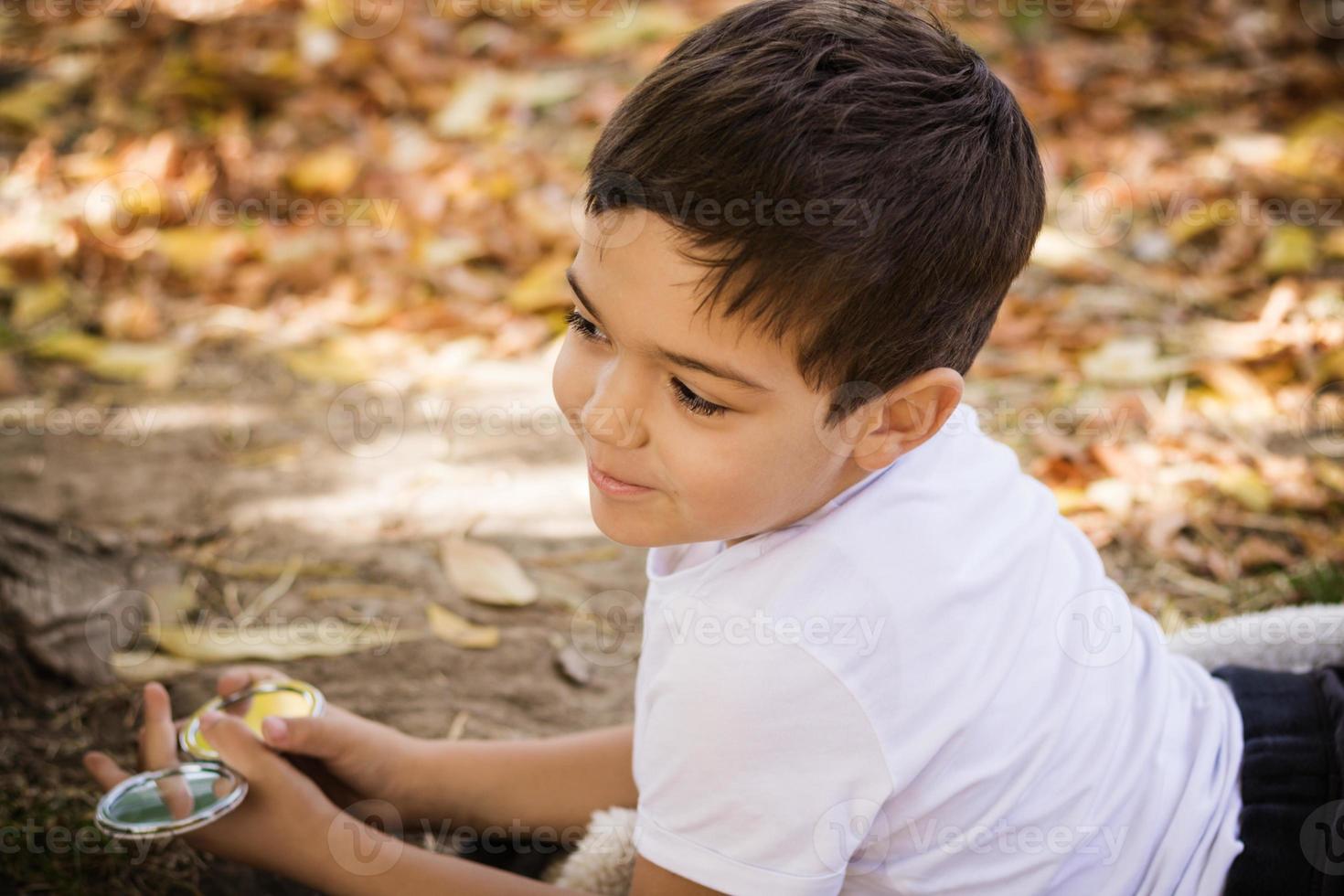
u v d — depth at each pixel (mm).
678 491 992
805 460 984
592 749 1374
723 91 911
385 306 2537
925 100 967
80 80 3168
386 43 3287
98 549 1815
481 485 2086
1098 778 1078
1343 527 1939
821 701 997
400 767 1341
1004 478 1159
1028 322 2432
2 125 2982
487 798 1360
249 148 2939
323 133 3025
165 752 1333
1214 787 1118
